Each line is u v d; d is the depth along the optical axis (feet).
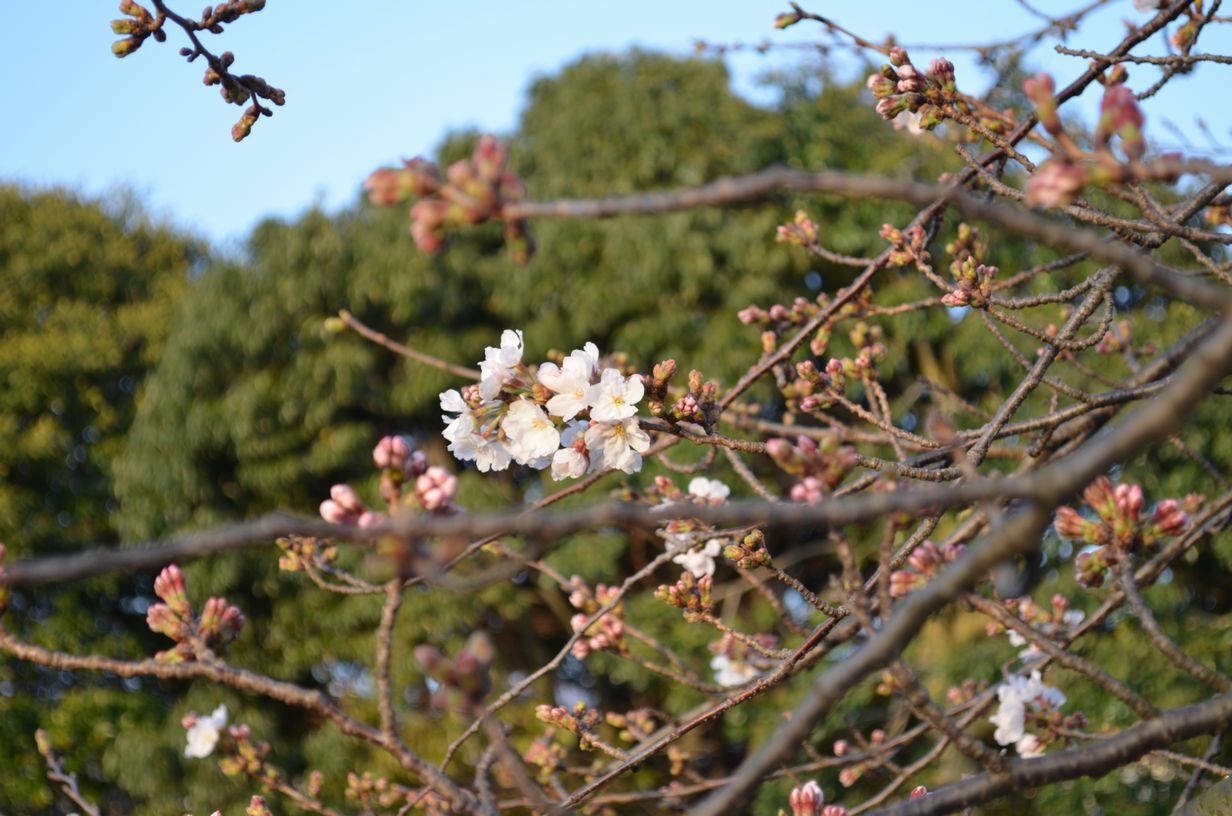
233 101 7.79
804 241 10.53
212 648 5.57
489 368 7.41
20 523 31.27
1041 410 23.50
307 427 30.14
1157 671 21.11
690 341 29.76
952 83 8.25
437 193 3.97
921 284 27.25
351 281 30.63
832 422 10.07
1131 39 7.82
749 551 7.72
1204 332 9.58
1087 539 6.55
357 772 26.50
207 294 30.86
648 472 25.88
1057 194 4.18
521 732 28.30
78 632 29.58
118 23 7.48
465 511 5.15
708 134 31.53
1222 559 22.29
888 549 4.95
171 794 26.35
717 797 4.08
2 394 32.78
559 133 33.01
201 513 29.76
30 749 27.37
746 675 13.09
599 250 31.27
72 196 41.29
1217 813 7.06
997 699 10.96
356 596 28.02
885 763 11.52
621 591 8.48
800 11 9.27
